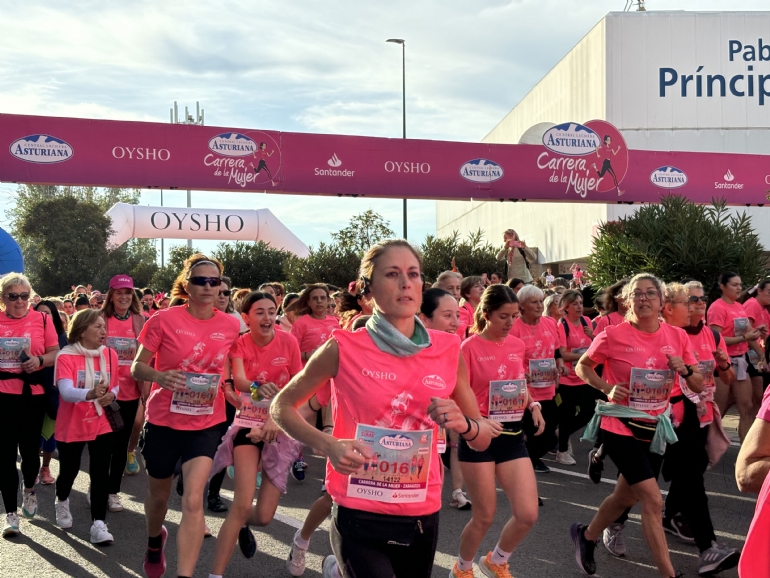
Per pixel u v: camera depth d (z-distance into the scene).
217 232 40.22
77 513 6.42
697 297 6.05
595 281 14.04
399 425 2.54
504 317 4.87
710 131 28.23
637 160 16.92
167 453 4.36
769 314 8.56
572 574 4.90
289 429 2.60
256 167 14.59
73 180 13.59
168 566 5.06
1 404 5.84
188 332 4.46
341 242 26.36
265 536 5.72
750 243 13.22
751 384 8.52
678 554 5.30
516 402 4.72
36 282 41.75
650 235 13.48
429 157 15.60
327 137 15.05
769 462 2.21
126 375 6.64
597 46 28.62
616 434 4.53
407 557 2.64
